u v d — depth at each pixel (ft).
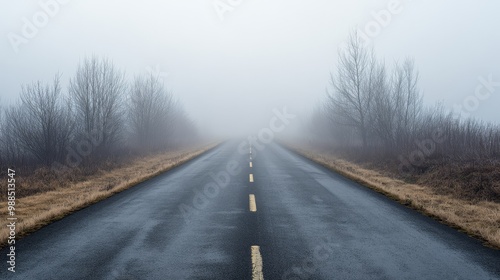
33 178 44.73
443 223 24.54
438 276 15.17
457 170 41.75
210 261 16.94
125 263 16.71
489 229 22.35
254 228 23.11
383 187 38.83
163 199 33.58
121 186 39.99
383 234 21.74
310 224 24.14
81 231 22.45
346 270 15.80
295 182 44.83
